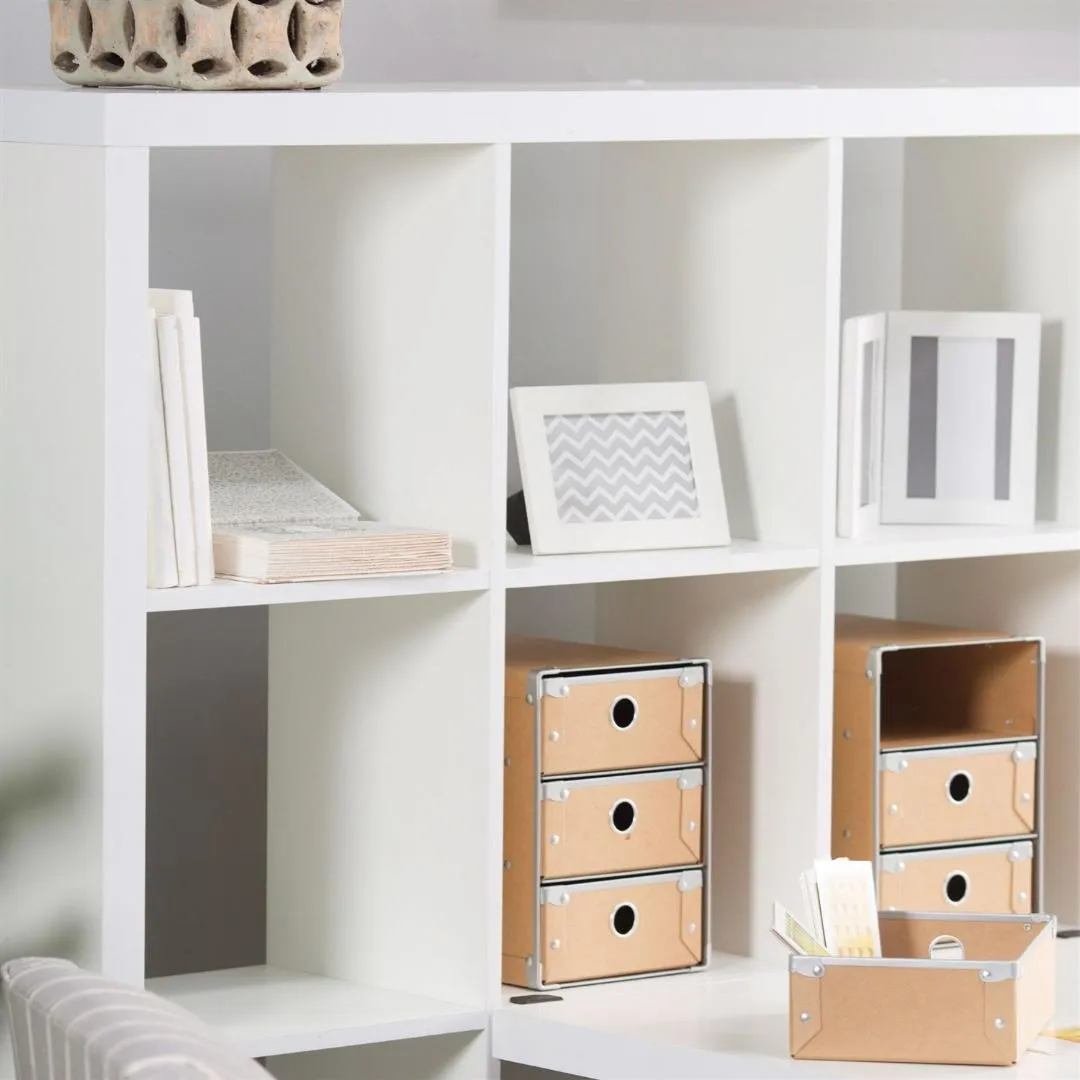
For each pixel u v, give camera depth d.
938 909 3.24
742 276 3.15
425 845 2.96
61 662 2.65
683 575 2.97
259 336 3.60
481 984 2.90
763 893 3.19
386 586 2.74
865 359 3.20
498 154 2.78
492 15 3.72
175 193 3.52
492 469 2.83
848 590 4.11
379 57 3.64
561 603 3.87
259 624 3.65
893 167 4.09
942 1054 2.63
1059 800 3.46
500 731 2.87
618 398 3.08
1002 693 3.37
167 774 3.58
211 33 2.61
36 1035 2.26
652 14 3.85
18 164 2.68
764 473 3.15
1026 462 3.37
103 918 2.59
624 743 3.04
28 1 3.38
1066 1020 2.82
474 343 2.83
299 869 3.15
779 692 3.15
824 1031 2.65
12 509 2.74
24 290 2.69
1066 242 3.39
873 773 3.17
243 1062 2.10
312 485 2.96
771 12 3.95
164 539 2.62
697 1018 2.87
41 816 2.66
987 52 4.12
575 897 3.01
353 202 2.97
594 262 3.85
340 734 3.07
